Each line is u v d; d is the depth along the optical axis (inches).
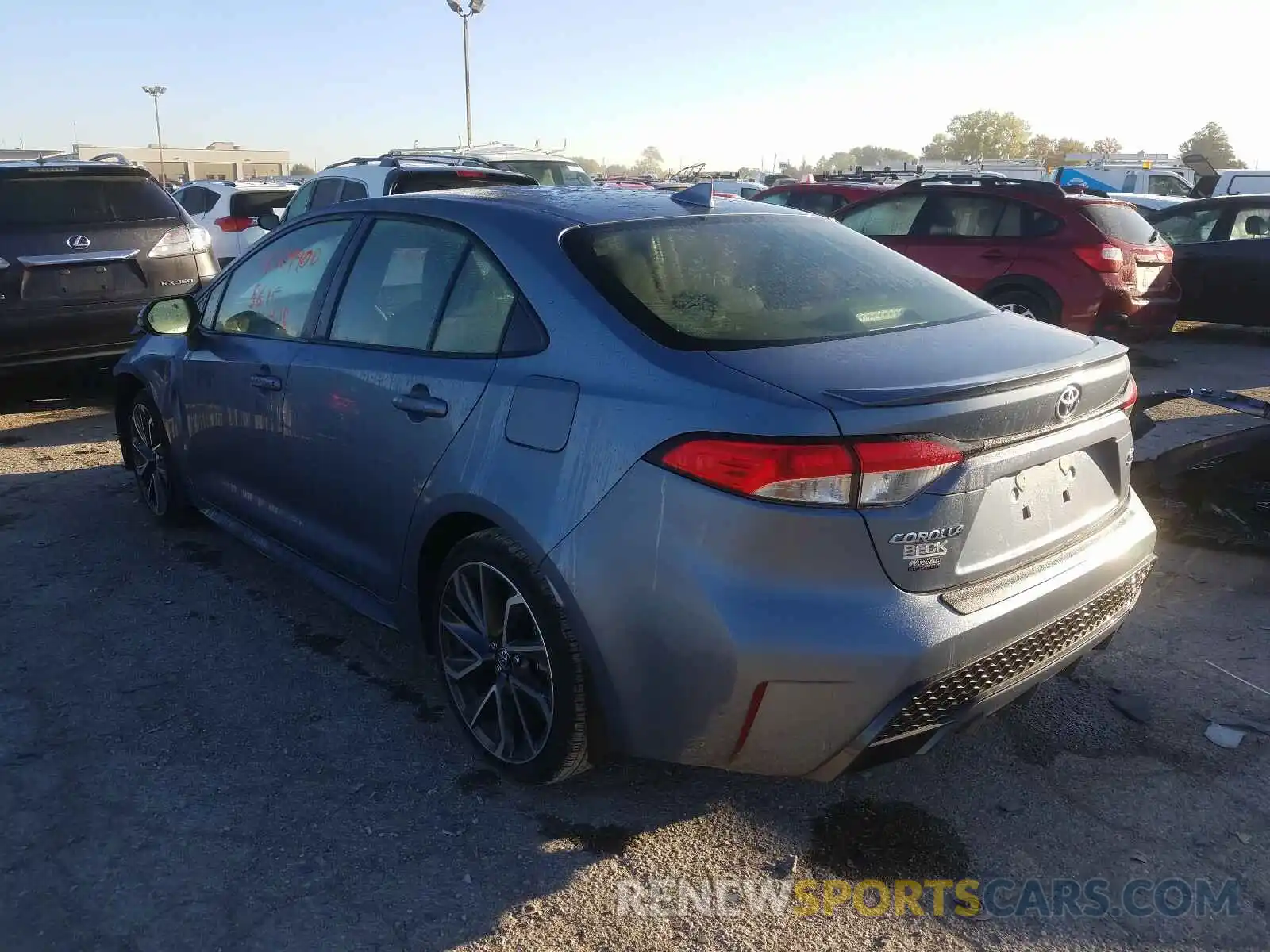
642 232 121.3
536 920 96.5
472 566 114.7
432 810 112.6
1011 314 126.3
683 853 106.4
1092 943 94.4
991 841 108.4
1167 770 120.6
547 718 108.3
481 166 434.6
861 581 91.2
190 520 196.9
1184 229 476.4
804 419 89.3
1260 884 101.7
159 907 97.3
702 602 92.1
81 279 276.8
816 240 133.6
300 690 137.9
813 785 118.1
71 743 124.3
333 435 136.2
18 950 91.8
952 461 92.4
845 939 94.9
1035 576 102.3
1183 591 172.1
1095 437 108.7
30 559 181.5
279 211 530.3
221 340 166.7
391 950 92.5
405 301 130.9
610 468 98.4
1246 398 178.2
